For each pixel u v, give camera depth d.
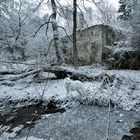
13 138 4.54
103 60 13.58
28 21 11.95
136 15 10.50
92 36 14.52
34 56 11.35
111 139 4.11
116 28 14.26
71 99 6.43
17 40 11.23
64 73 8.48
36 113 5.96
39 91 7.32
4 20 10.97
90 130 4.59
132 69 11.20
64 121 5.22
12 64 9.64
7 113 6.22
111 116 5.28
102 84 6.85
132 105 5.76
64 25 12.41
